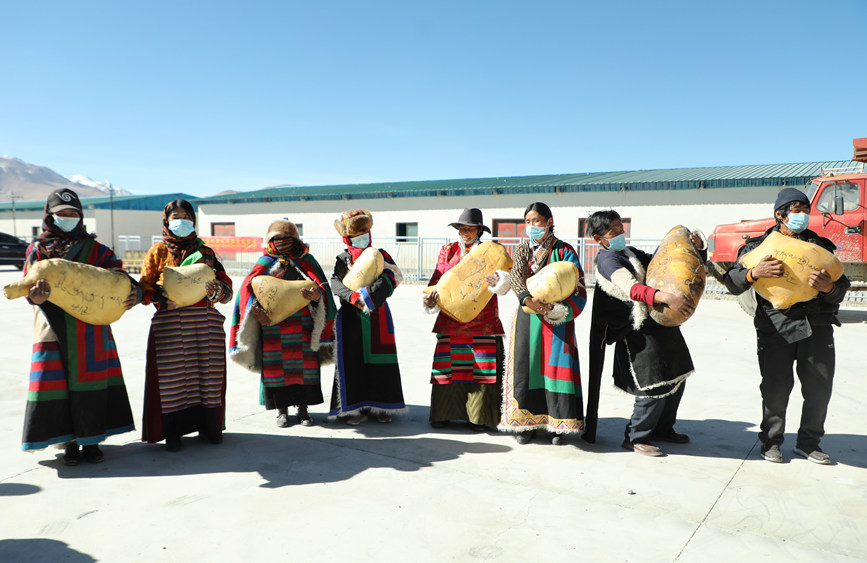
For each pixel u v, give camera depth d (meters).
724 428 4.36
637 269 3.67
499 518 2.91
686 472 3.51
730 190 18.94
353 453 3.86
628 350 3.76
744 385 5.62
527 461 3.71
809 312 3.44
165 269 3.67
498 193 23.03
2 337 8.48
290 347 4.35
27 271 3.44
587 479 3.40
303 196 27.58
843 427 4.33
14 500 3.12
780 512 2.96
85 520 2.90
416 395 5.40
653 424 3.80
